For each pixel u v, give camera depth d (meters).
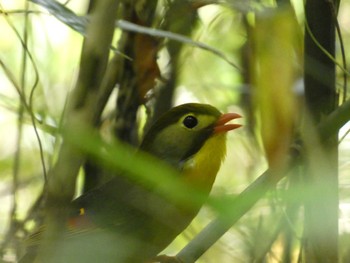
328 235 2.08
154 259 2.16
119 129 2.19
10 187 2.21
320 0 2.12
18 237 2.15
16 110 2.20
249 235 2.13
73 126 2.03
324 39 2.12
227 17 2.22
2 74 2.24
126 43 2.18
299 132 2.11
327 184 2.07
